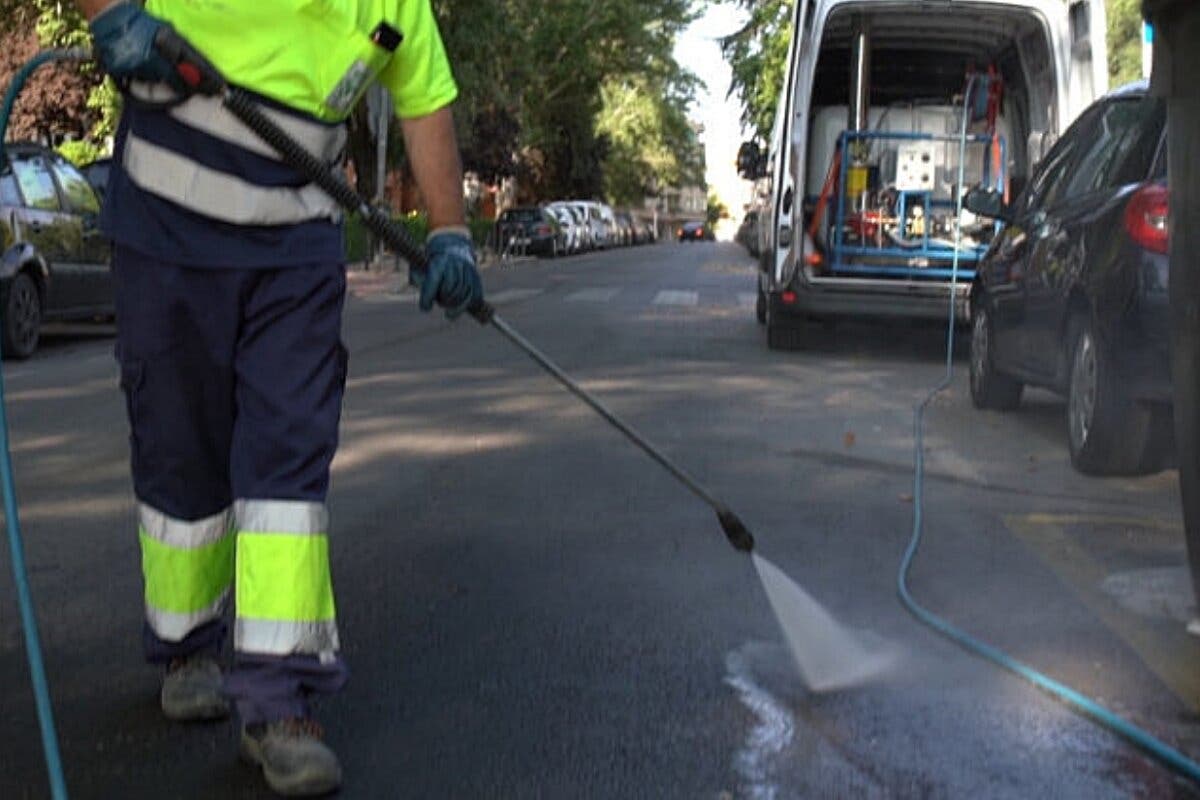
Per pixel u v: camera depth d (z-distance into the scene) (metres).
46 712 3.32
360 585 5.17
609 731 3.80
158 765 3.54
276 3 3.25
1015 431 8.64
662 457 4.01
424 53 3.47
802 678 4.18
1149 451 6.93
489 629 4.65
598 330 15.05
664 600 4.96
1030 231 8.40
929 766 3.58
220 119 3.27
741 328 15.55
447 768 3.55
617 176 78.12
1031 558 5.57
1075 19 12.54
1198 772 3.51
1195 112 4.07
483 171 44.16
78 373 11.40
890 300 12.67
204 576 3.64
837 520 6.18
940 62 13.95
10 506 3.51
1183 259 4.15
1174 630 4.66
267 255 3.30
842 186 12.95
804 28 12.98
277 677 3.29
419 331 14.67
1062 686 4.07
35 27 27.69
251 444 3.30
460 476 7.06
